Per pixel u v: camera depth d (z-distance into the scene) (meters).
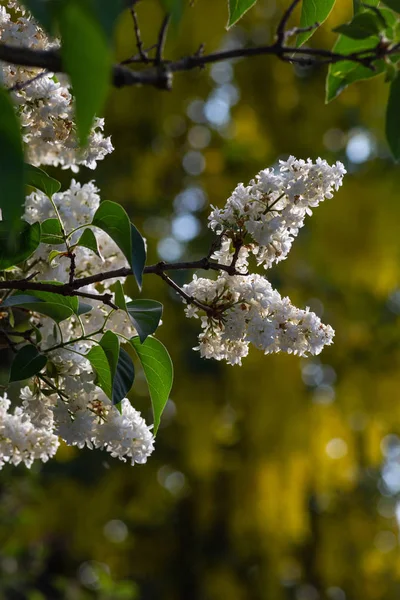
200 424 9.18
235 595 9.92
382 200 9.09
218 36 8.97
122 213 2.33
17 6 2.68
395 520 10.98
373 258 9.07
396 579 10.57
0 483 8.06
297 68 9.37
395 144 2.48
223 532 10.30
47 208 3.10
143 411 9.23
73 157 3.18
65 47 1.08
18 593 8.95
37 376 2.65
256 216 2.62
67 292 2.49
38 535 9.40
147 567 10.37
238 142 9.35
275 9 9.25
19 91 2.65
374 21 2.38
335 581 10.45
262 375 9.10
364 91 9.23
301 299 9.31
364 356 9.77
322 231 9.03
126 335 2.98
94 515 9.57
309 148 9.37
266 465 9.27
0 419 2.87
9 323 3.12
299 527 9.44
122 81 1.82
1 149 1.20
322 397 9.64
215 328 2.69
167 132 9.31
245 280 2.67
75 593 8.26
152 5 8.11
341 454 9.74
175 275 8.80
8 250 2.49
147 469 9.79
